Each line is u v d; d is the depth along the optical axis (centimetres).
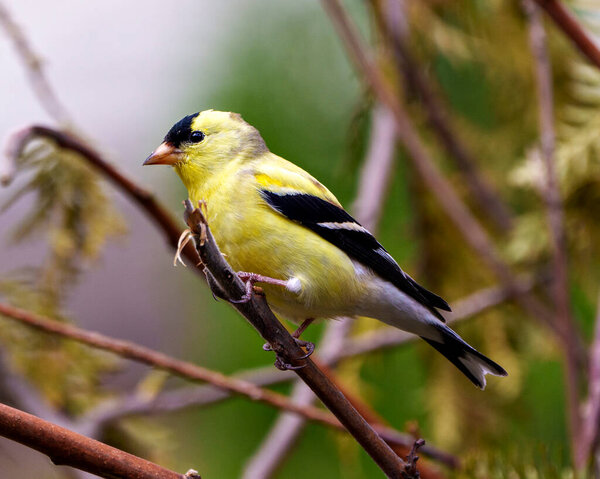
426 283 1027
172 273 1352
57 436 429
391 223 1074
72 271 834
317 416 680
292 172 726
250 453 965
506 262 934
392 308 705
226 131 752
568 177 858
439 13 1012
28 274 827
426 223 1013
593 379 607
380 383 1002
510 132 1027
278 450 807
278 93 1070
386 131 974
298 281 677
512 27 971
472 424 948
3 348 815
